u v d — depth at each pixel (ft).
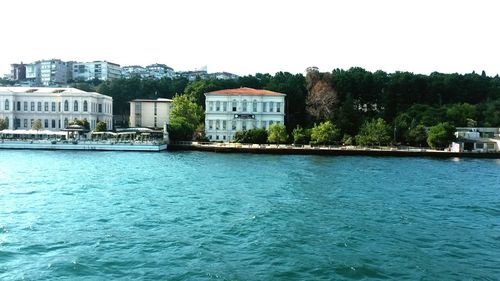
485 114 533.14
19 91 578.25
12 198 178.50
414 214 161.79
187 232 132.67
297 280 98.84
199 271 102.63
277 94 484.33
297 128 459.73
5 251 113.60
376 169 296.51
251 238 127.54
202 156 380.58
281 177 248.73
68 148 430.20
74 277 98.73
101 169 278.05
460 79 622.95
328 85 539.29
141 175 251.80
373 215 158.20
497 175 278.67
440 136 425.28
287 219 149.59
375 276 101.76
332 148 413.39
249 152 412.98
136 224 140.97
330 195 194.80
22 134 469.98
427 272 104.58
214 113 488.02
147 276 99.66
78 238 125.49
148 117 616.80
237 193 196.54
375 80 595.47
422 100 603.67
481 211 170.40
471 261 112.88
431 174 276.62
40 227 135.85
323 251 117.29
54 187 205.67
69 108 559.79
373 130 440.45
